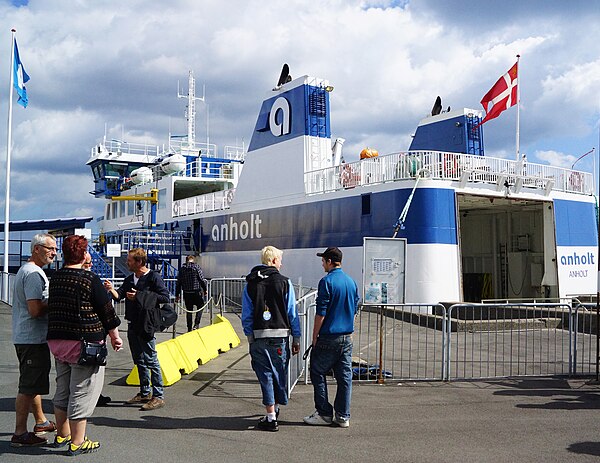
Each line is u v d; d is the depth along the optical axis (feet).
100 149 120.26
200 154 114.42
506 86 66.03
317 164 71.67
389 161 61.21
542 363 35.96
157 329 24.70
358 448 19.38
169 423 22.30
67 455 18.22
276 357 21.29
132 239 95.66
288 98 74.54
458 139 74.90
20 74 80.64
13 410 23.71
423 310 57.11
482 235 81.61
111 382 29.99
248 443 19.80
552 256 66.95
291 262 71.77
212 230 89.71
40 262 19.65
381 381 29.94
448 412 24.23
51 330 17.94
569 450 19.29
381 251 34.81
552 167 68.23
